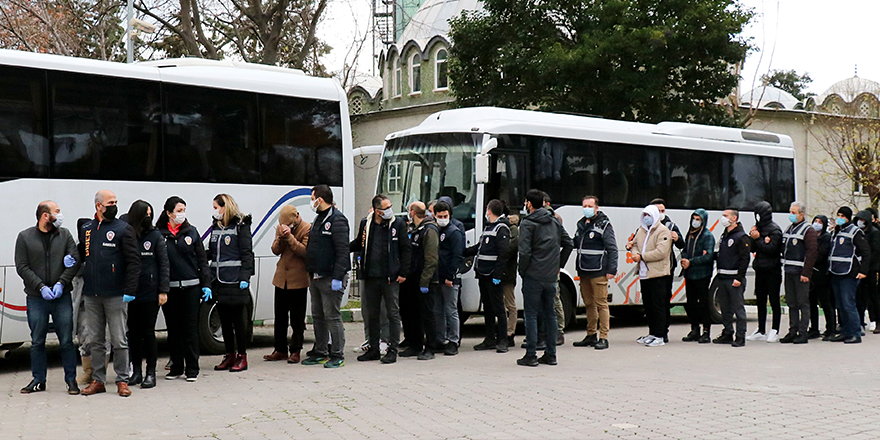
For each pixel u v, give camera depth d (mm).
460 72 28828
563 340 13820
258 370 11078
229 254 10891
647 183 16703
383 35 41375
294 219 11766
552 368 11055
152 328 9664
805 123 36594
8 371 11336
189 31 25000
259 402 8750
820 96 41812
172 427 7559
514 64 26625
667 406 8211
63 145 10969
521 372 10656
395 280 11578
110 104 11414
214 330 12891
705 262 14156
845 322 14344
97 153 11242
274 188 12859
